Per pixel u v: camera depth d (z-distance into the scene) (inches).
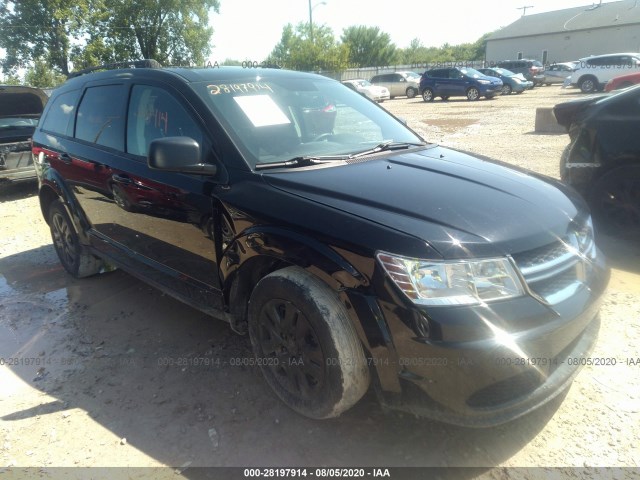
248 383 121.6
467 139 467.8
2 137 330.3
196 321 153.8
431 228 89.8
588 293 98.1
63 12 1211.9
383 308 86.8
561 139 436.1
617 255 182.2
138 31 1437.0
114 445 104.0
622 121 184.2
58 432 108.3
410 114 764.6
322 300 94.3
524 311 86.0
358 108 152.5
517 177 118.1
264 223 102.4
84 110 167.3
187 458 99.6
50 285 187.5
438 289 84.7
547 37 1959.9
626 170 185.5
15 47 1253.1
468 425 86.4
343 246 91.0
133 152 141.6
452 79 1019.9
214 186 114.9
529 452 97.1
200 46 1533.0
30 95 357.4
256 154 117.4
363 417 108.1
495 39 2103.8
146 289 179.0
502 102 909.8
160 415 112.3
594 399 110.4
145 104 138.9
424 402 87.6
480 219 93.7
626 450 96.4
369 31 2539.4
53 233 197.0
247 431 106.0
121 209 146.8
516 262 88.6
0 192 355.3
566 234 99.7
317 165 116.4
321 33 1553.9
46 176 181.5
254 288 108.6
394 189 102.6
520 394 89.5
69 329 152.9
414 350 84.9
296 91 142.5
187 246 126.5
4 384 126.8
